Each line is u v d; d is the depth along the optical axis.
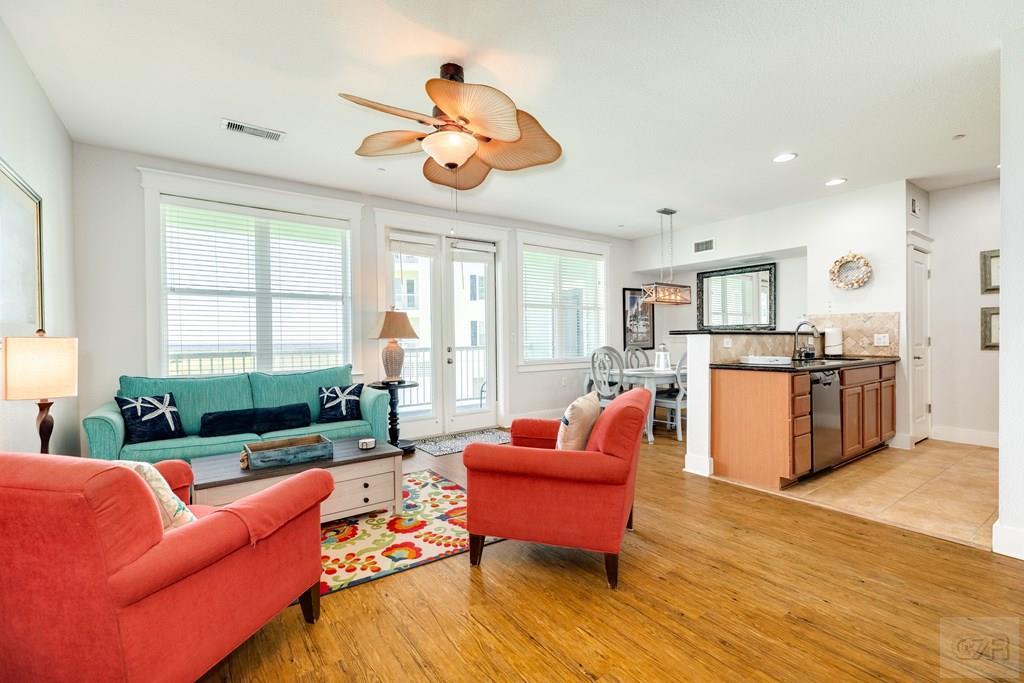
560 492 2.13
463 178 2.94
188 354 3.81
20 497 1.10
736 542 2.54
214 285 3.91
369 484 2.80
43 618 1.16
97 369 3.43
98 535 1.11
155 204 3.64
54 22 2.05
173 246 3.75
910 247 4.44
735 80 2.60
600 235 6.66
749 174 4.14
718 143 3.47
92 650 1.16
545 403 6.12
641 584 2.12
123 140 3.33
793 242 5.17
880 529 2.69
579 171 4.05
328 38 2.19
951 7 2.02
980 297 4.52
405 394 5.07
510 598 2.02
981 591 2.03
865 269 4.57
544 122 3.10
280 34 2.16
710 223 5.98
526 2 1.95
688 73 2.52
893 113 3.01
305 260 4.34
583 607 1.95
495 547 2.54
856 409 3.99
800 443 3.39
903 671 1.55
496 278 5.79
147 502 1.21
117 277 3.50
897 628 1.79
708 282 6.75
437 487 3.47
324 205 4.41
